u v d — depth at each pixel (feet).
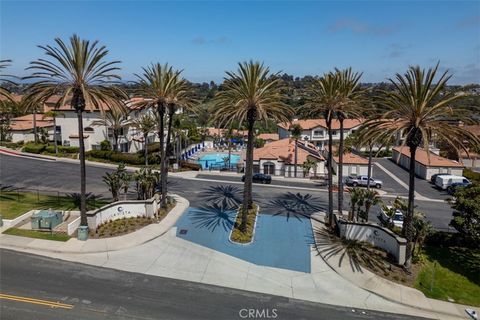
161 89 107.04
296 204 129.49
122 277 69.10
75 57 84.12
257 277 73.00
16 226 89.86
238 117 89.71
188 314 57.67
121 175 112.37
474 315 62.49
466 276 77.00
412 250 82.17
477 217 81.71
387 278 74.23
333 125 295.48
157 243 86.53
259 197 137.90
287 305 62.90
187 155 256.52
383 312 62.69
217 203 124.88
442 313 63.46
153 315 56.70
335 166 203.51
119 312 56.90
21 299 58.85
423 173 189.26
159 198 119.34
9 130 237.86
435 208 135.44
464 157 224.33
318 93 102.89
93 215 88.69
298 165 183.83
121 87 96.94
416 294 68.80
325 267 78.79
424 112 71.00
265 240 92.89
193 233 94.68
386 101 73.97
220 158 262.06
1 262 71.87
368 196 101.24
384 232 87.71
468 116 74.13
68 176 155.94
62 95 87.20
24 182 141.18
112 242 84.43
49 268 70.69
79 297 60.64
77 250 79.20
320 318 59.36
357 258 82.69
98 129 209.15
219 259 80.23
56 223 91.20
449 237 93.30
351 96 102.42
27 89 86.02
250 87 89.20
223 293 65.62
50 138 245.45
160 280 68.95
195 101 119.85
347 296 67.41
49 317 54.29
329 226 104.47
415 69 69.56
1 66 98.32
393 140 78.07
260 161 185.68
